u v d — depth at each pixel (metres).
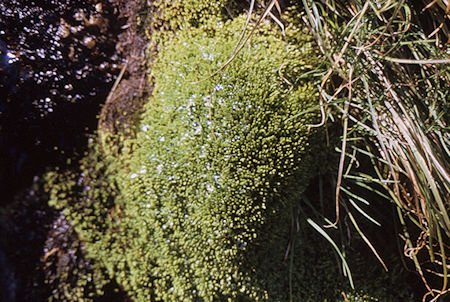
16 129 0.92
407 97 0.87
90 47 0.94
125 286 0.92
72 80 0.93
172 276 0.90
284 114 0.87
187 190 0.88
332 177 0.91
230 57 0.87
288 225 0.91
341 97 0.89
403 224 0.89
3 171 0.92
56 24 0.93
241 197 0.86
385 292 0.93
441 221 0.85
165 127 0.90
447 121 0.88
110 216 0.93
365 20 0.85
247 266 0.89
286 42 0.89
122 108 0.94
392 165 0.85
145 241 0.91
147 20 0.94
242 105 0.87
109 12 0.94
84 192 0.93
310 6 0.89
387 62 0.87
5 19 0.91
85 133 0.94
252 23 0.90
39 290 0.91
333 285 0.92
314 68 0.89
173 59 0.92
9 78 0.91
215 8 0.91
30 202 0.93
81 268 0.92
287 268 0.91
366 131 0.88
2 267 0.91
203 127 0.87
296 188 0.88
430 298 0.93
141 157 0.91
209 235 0.88
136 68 0.94
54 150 0.94
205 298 0.89
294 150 0.87
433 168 0.86
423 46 0.88
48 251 0.92
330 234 0.92
